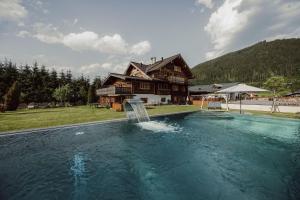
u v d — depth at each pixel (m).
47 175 7.59
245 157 9.63
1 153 9.79
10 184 6.86
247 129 15.79
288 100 31.12
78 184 6.95
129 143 11.97
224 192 6.48
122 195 6.31
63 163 8.79
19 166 8.35
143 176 7.65
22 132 12.36
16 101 29.56
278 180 7.21
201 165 8.72
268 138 12.98
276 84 27.61
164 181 7.29
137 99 29.08
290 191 6.42
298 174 7.66
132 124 17.53
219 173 7.93
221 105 28.94
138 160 9.31
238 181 7.22
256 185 6.89
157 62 42.03
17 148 10.56
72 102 43.97
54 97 41.50
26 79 43.31
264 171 8.01
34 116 19.47
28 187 6.68
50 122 15.59
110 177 7.55
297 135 13.63
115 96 30.81
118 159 9.41
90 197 6.16
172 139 12.95
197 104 36.28
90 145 11.45
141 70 35.28
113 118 17.95
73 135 13.41
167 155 10.05
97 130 15.03
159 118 20.44
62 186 6.80
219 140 12.70
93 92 43.12
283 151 10.36
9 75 41.28
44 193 6.33
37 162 8.81
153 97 35.31
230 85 49.00
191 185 6.95
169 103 37.34
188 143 12.06
